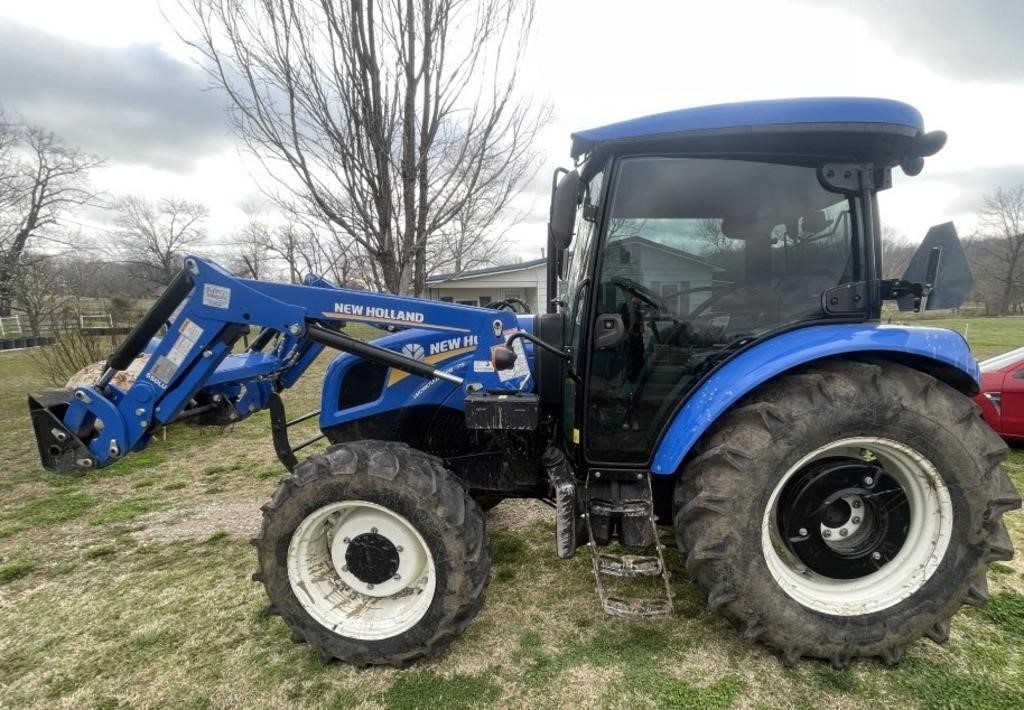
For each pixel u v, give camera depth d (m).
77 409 2.47
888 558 2.19
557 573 2.90
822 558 2.17
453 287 20.08
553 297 3.42
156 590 2.86
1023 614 2.44
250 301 2.33
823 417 2.01
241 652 2.35
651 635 2.37
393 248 4.23
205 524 3.71
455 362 2.53
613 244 2.24
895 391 2.03
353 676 2.18
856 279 2.24
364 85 3.80
